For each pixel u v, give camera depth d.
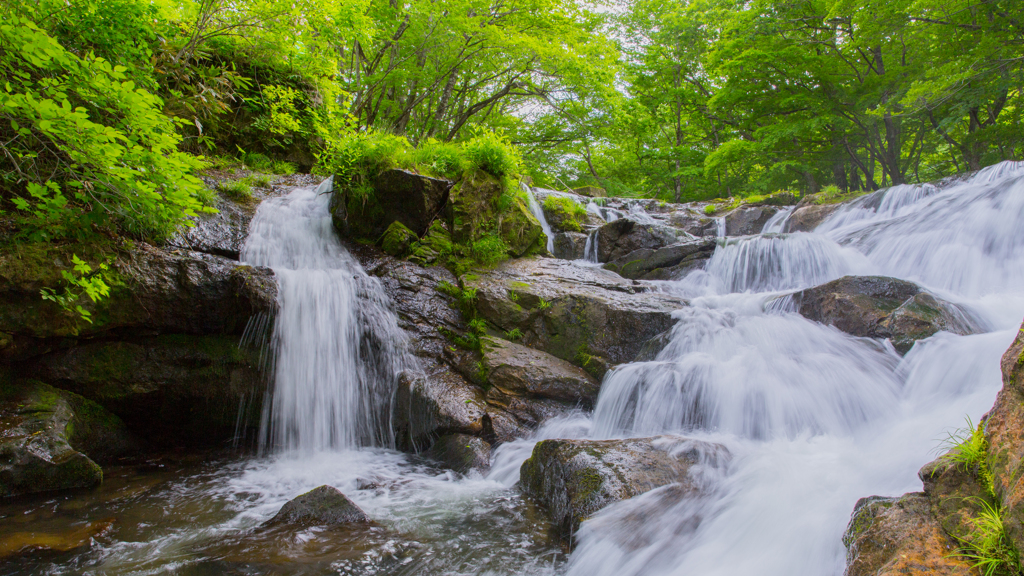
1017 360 2.53
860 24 15.23
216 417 6.58
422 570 3.53
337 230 9.27
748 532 3.45
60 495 4.83
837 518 3.22
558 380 6.72
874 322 6.02
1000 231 7.68
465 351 7.43
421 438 6.45
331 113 12.09
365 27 11.55
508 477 5.40
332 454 6.43
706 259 10.24
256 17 9.85
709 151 25.88
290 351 6.64
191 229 7.52
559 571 3.55
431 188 9.01
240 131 11.05
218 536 4.00
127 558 3.62
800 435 5.16
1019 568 2.01
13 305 5.41
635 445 4.70
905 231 9.10
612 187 25.42
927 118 17.55
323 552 3.73
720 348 6.63
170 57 9.02
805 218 12.28
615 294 8.25
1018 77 13.41
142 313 6.05
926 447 3.82
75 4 6.59
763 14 18.03
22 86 5.30
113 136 4.71
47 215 5.73
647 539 3.61
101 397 5.97
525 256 10.05
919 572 2.18
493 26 14.75
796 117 18.92
